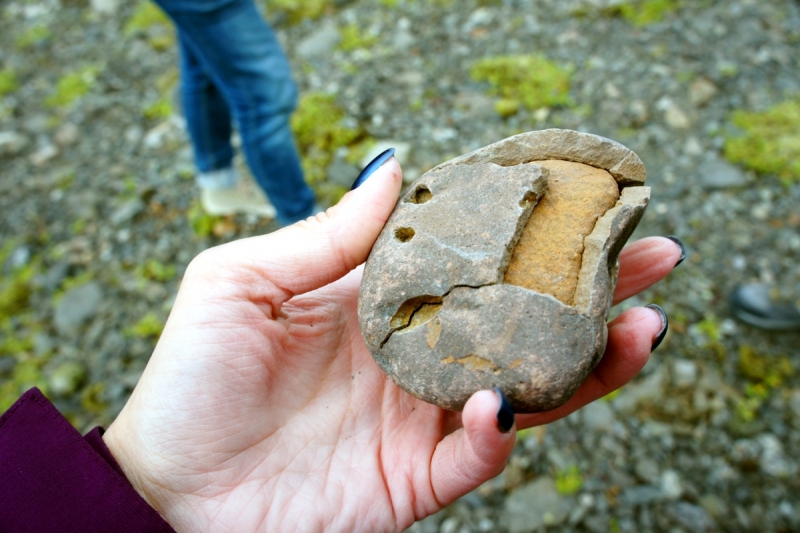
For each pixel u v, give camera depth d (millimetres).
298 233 195
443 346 171
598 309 169
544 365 163
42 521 170
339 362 217
